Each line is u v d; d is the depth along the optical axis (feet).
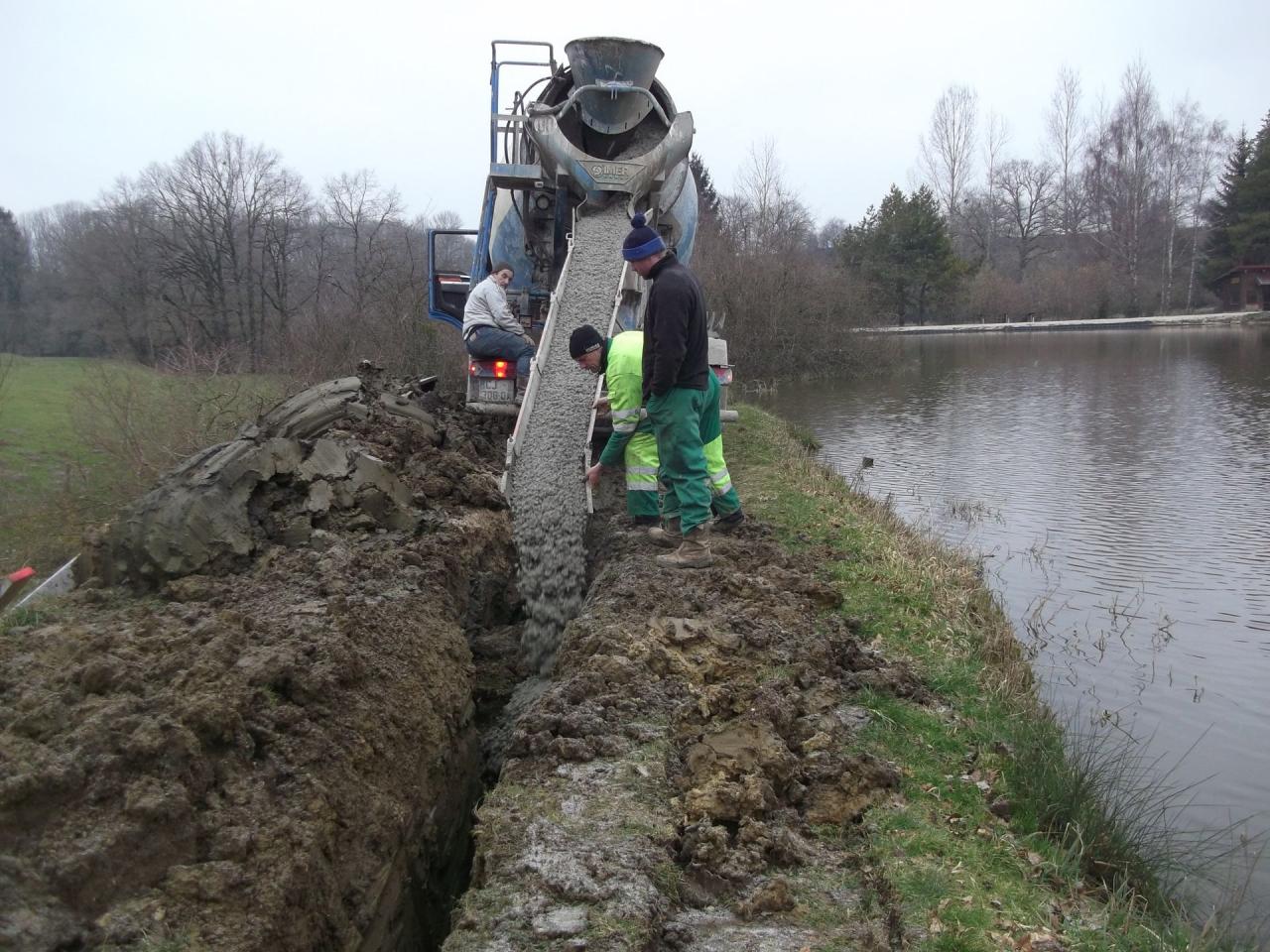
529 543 21.39
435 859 13.35
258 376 43.83
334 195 106.93
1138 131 220.23
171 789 9.76
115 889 9.00
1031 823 13.07
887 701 15.57
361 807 11.60
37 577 23.34
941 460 51.19
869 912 10.65
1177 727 21.34
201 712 10.61
